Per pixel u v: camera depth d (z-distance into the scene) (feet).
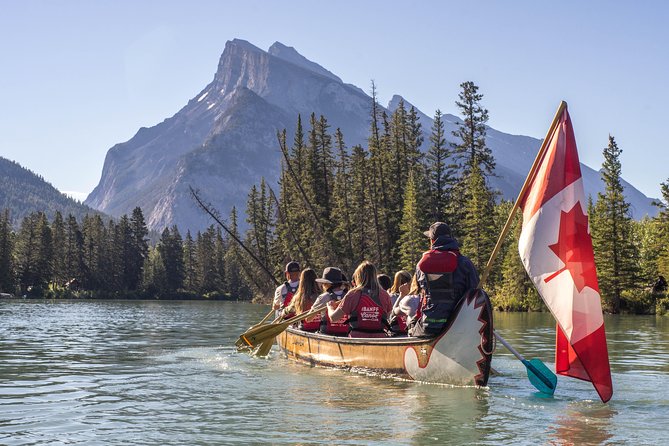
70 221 413.59
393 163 228.22
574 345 27.37
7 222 385.50
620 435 21.83
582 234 27.89
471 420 23.97
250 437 21.45
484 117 219.00
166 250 448.24
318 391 30.09
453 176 221.05
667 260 183.62
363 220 217.77
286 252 230.89
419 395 28.81
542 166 28.91
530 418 24.31
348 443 20.76
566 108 28.71
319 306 39.47
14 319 104.94
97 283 411.34
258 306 225.35
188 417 24.47
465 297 30.07
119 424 23.31
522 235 28.91
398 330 37.19
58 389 30.81
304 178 232.32
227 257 419.95
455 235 216.74
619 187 190.70
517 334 70.33
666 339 66.69
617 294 182.91
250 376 35.12
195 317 117.50
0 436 21.66
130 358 44.27
